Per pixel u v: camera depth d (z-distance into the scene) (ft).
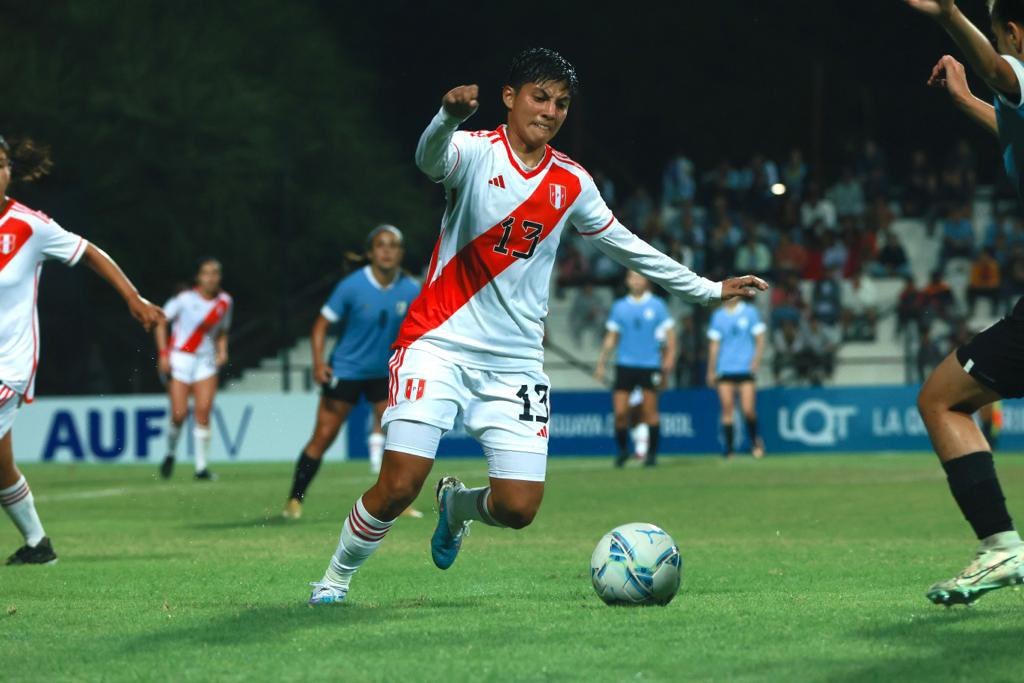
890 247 360.07
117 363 339.36
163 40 382.42
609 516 149.07
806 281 357.00
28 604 79.82
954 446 66.03
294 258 383.04
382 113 439.22
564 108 71.77
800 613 69.97
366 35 445.37
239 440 292.81
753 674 54.03
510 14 456.86
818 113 412.36
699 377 313.94
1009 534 65.16
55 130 365.20
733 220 367.25
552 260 74.33
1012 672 53.67
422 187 414.00
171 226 369.91
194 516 154.61
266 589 87.15
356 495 186.19
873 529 132.46
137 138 371.15
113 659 59.52
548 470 238.89
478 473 231.50
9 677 55.98
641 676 53.88
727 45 466.70
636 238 76.69
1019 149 62.69
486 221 71.36
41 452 292.61
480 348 72.28
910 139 458.91
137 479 229.25
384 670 55.72
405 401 71.82
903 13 460.55
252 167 377.09
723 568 98.12
